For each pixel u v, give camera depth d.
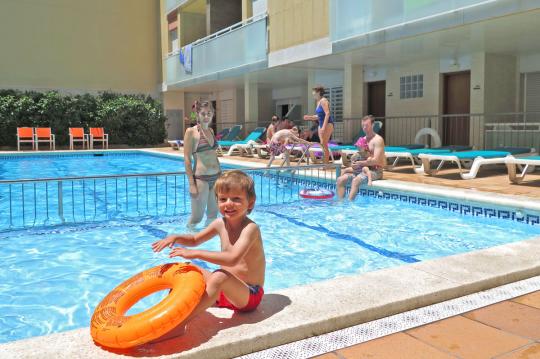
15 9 22.77
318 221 6.81
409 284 3.21
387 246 5.54
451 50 12.34
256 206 7.93
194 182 6.19
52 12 23.59
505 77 13.12
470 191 7.32
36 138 19.52
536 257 3.80
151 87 26.47
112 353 2.32
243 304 2.69
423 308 3.01
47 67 23.67
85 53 24.58
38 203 8.59
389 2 10.70
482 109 12.77
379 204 8.05
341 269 4.75
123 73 25.67
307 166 9.09
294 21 14.05
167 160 17.09
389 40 10.79
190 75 21.45
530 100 13.10
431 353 2.45
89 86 24.80
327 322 2.69
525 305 3.05
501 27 9.62
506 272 3.45
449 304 3.07
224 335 2.49
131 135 22.61
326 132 10.52
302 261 5.00
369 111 17.06
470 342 2.57
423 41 11.00
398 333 2.68
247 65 16.58
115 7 25.20
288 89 22.59
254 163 12.73
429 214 7.23
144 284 2.64
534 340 2.58
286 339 2.58
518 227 6.29
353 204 8.05
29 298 4.04
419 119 14.73
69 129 20.50
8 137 20.39
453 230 6.23
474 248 5.42
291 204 8.09
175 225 6.70
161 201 8.68
